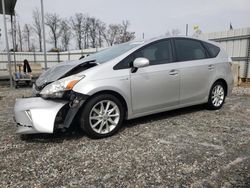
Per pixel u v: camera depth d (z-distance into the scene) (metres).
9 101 6.29
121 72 3.40
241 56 10.20
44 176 2.34
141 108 3.65
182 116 4.34
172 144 3.06
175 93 4.00
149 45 3.80
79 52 23.39
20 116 3.10
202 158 2.66
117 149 2.93
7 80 12.41
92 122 3.26
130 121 4.06
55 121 3.03
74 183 2.21
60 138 3.31
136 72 3.52
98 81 3.20
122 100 3.49
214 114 4.48
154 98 3.76
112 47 4.29
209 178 2.25
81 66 3.46
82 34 44.53
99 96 3.24
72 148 2.97
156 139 3.24
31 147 3.02
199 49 4.47
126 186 2.15
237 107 5.10
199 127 3.73
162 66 3.82
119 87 3.36
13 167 2.52
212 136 3.34
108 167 2.49
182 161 2.59
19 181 2.26
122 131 3.57
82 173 2.38
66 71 3.39
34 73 12.89
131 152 2.83
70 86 3.04
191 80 4.19
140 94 3.59
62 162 2.61
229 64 4.90
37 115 2.98
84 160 2.65
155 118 4.23
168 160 2.62
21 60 22.86
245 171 2.36
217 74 4.62
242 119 4.16
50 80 3.33
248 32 9.84
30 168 2.49
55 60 24.20
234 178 2.24
